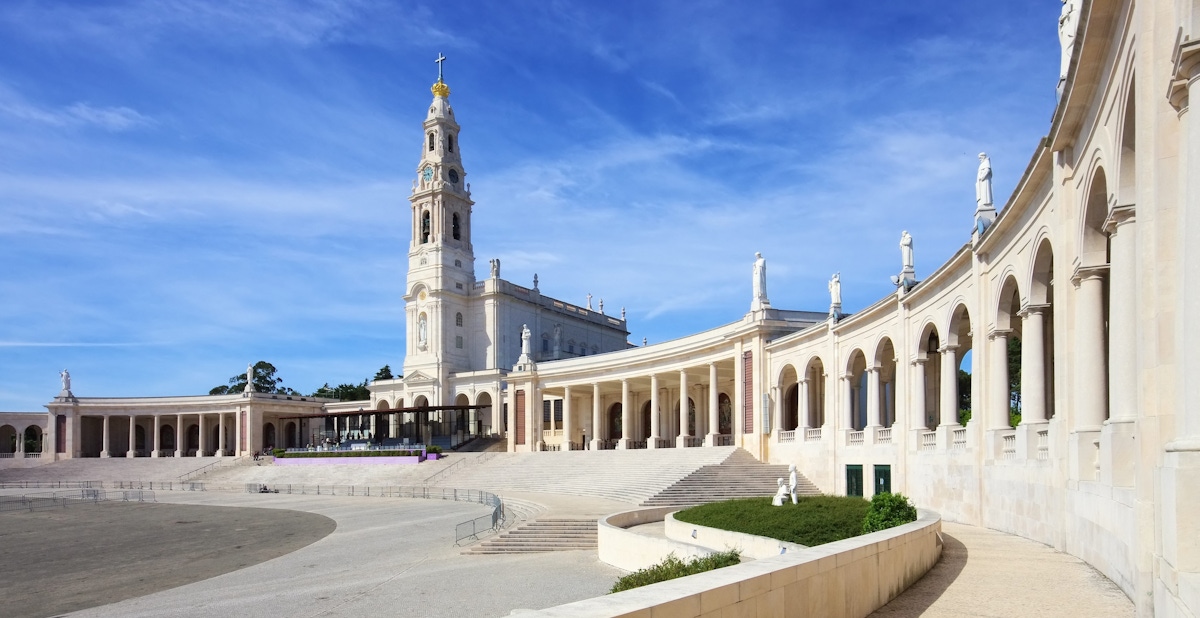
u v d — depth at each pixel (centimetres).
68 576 3036
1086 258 1898
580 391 8050
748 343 5559
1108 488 1630
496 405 8650
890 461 3903
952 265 3133
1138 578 1286
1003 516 2620
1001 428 2709
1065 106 1844
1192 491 998
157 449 10550
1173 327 1195
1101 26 1545
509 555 3206
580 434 8381
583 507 4231
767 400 5338
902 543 1520
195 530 4434
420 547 3497
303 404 10756
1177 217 1145
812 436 4875
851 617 1214
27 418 10850
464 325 9406
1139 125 1292
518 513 4369
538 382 7875
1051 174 2177
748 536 2309
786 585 1005
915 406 3628
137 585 2825
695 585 859
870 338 4203
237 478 8375
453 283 9306
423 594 2472
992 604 1384
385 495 6384
